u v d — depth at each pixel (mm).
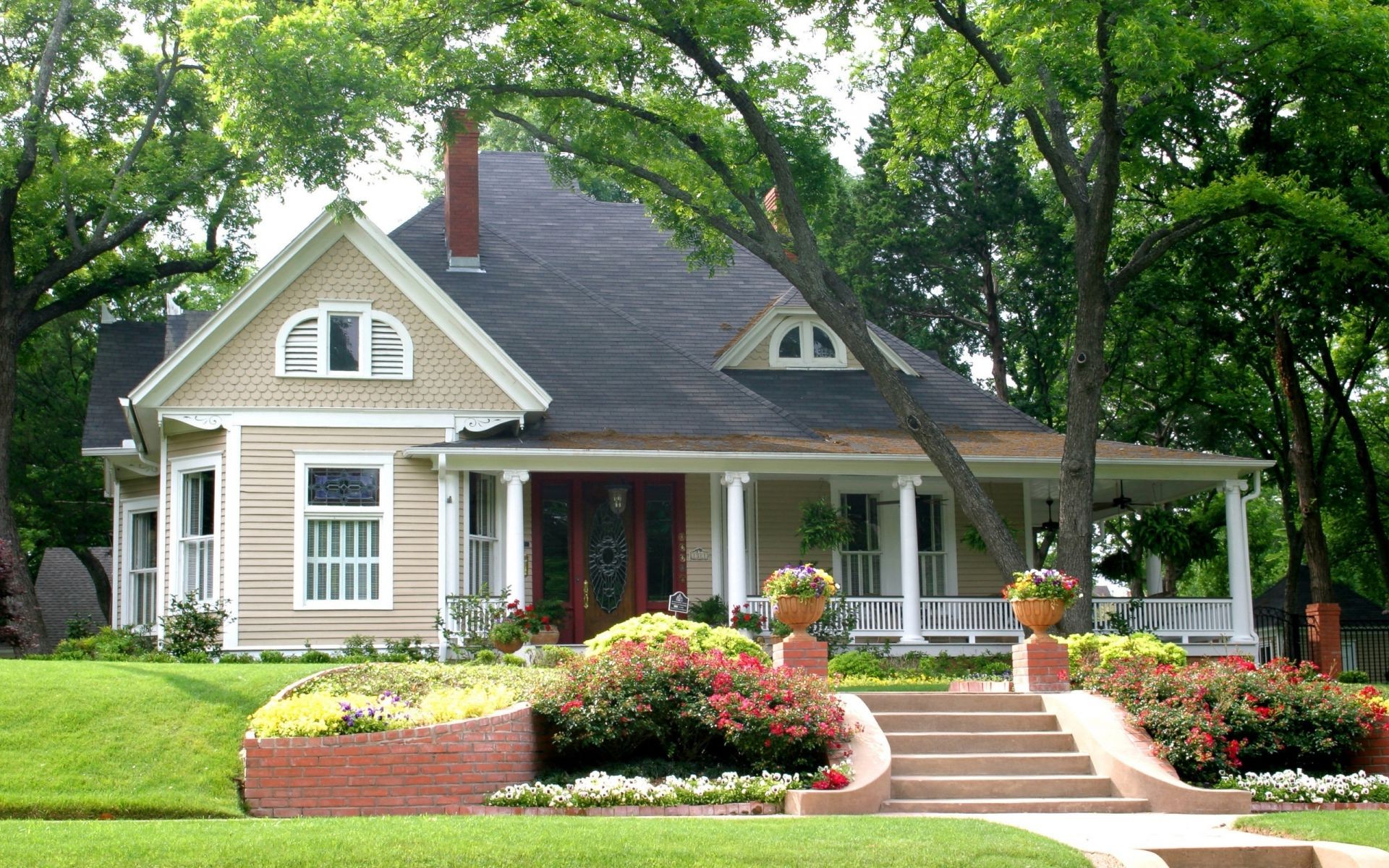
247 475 23125
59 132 29062
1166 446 41656
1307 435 33750
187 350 23016
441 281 28734
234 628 22688
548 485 26094
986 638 25938
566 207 32562
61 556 43031
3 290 28188
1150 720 15422
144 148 30141
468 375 24234
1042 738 15594
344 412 23625
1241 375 39188
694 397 26828
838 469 25453
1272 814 13289
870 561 27484
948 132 26438
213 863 9680
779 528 27109
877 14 25000
